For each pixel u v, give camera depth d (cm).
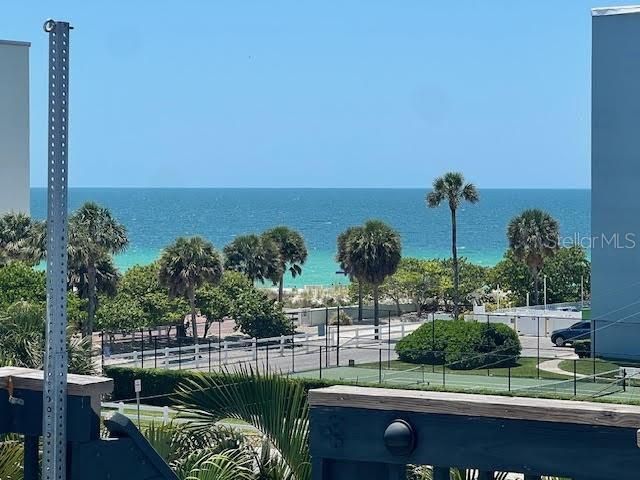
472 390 3117
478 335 4128
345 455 396
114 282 5047
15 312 1421
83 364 1755
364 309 6562
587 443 360
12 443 573
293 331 5244
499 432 372
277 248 6525
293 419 595
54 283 443
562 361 4281
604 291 4394
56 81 456
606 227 4391
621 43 4391
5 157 6003
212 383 620
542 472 367
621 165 4384
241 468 589
